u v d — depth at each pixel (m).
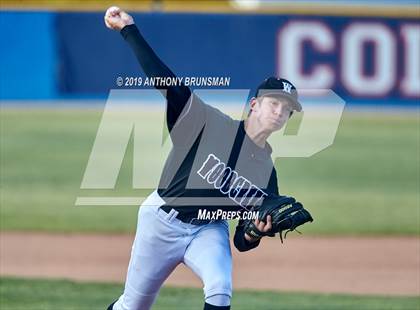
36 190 46.62
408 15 77.94
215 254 16.11
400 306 25.27
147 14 74.56
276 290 27.73
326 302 25.75
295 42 76.88
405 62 78.44
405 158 58.91
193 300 25.58
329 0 80.00
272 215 15.96
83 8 73.50
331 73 77.75
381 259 33.38
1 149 58.41
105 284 27.97
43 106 74.56
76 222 39.69
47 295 26.02
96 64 74.19
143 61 15.53
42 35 73.75
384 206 44.09
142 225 16.72
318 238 37.16
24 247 34.47
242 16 75.69
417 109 79.00
